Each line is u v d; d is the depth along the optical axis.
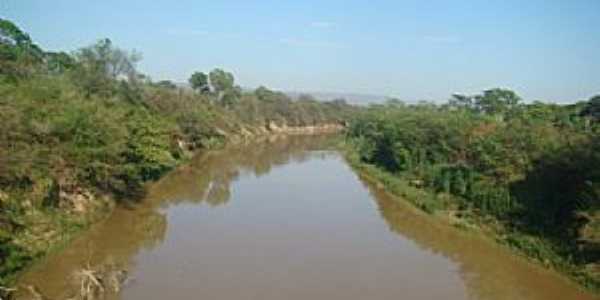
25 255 32.88
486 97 112.12
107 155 44.88
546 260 38.09
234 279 33.75
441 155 64.06
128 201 52.41
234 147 107.25
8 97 37.19
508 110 94.44
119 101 67.19
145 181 60.06
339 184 69.06
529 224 44.44
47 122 39.81
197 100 106.75
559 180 42.72
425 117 75.19
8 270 30.64
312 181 70.88
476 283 34.69
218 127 110.44
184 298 30.61
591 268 35.31
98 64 79.25
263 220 48.72
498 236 44.09
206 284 32.78
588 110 73.62
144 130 55.75
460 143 60.41
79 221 41.62
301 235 44.22
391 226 48.09
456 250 41.62
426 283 34.47
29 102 40.19
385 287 33.50
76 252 37.44
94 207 45.38
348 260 38.41
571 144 43.00
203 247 40.12
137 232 43.44
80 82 68.56
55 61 84.75
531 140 50.31
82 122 43.16
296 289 32.56
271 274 34.91
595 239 34.28
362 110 164.12
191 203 54.84
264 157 94.50
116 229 43.97
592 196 37.44
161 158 57.66
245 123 136.12
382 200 59.34
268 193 61.56
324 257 38.81
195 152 91.00
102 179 46.50
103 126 45.34
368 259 38.84
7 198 34.00
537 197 45.22
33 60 72.88
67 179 42.50
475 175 53.31
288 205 55.34
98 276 31.77
